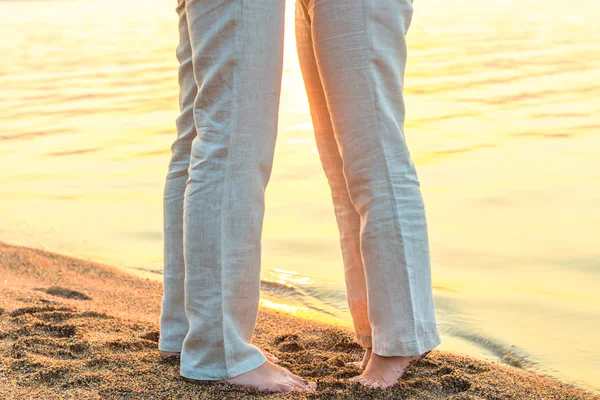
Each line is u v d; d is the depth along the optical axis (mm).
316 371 1965
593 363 2273
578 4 13523
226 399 1708
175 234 1954
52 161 5316
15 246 3689
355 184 1769
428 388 1844
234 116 1699
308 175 4520
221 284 1728
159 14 18969
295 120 6020
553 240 3291
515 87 6781
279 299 2914
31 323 2322
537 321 2586
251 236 1753
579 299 2744
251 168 1730
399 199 1742
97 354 2033
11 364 1927
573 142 4812
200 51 1708
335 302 2889
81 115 6859
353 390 1754
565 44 9125
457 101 6340
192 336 1770
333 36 1718
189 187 1750
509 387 1892
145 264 3529
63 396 1733
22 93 8164
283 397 1717
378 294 1762
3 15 20641
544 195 3850
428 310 1781
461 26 11742
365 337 1959
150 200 4418
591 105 5848
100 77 9102
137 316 2697
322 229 3664
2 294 2850
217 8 1673
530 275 2969
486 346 2426
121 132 6109
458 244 3311
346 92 1729
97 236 3900
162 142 5715
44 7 23109
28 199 4500
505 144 4867
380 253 1748
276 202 4055
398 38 1754
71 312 2525
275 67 1724
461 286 2898
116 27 15812
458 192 3973
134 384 1788
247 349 1783
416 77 7625
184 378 1815
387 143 1738
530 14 12609
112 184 4727
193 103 1856
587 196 3799
